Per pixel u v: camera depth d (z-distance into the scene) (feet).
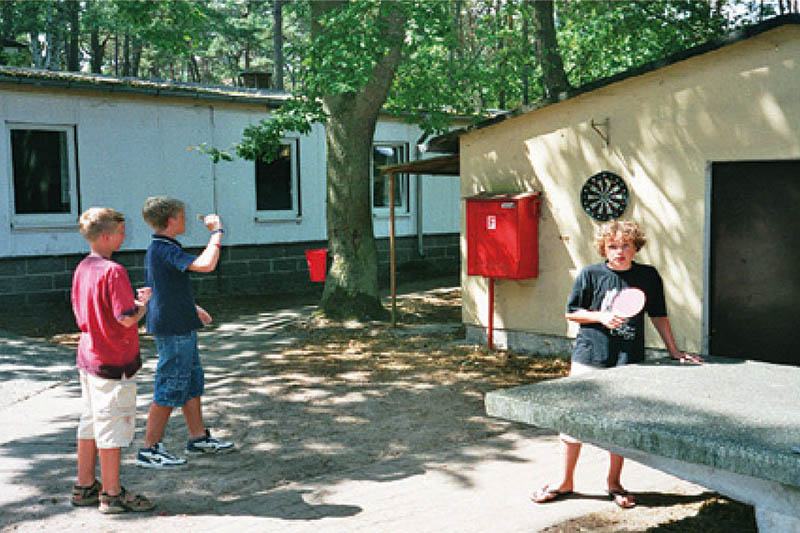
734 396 10.26
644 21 44.86
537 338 27.09
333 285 35.78
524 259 26.23
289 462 16.21
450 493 14.15
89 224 13.16
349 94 34.83
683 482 14.53
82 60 134.31
